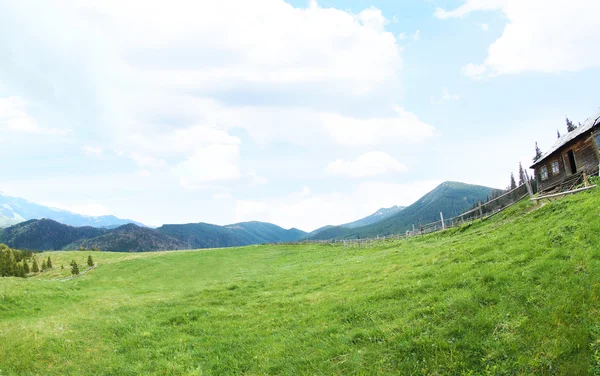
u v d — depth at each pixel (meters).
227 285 33.22
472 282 16.20
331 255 56.94
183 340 19.06
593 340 9.85
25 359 17.48
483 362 10.74
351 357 13.21
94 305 30.36
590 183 31.02
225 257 76.62
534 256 16.69
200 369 15.11
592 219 17.55
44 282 40.62
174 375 15.07
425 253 29.73
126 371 15.99
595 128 36.47
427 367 11.30
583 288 11.91
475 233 32.66
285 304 23.31
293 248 82.06
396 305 16.84
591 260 13.45
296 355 14.75
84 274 66.19
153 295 33.81
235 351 16.70
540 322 11.36
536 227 21.84
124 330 21.39
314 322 18.05
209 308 25.09
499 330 11.82
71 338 20.08
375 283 23.12
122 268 68.31
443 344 11.91
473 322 12.62
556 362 9.72
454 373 10.78
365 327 15.48
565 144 42.69
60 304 32.12
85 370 16.55
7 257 82.19
